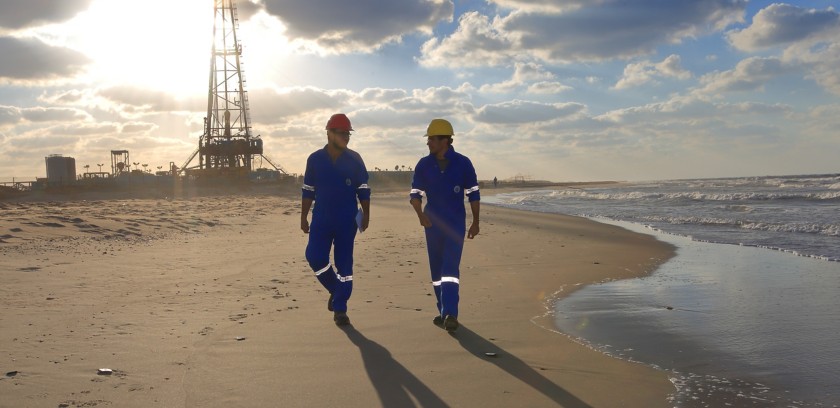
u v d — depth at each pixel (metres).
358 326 5.15
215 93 61.66
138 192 48.41
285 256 10.02
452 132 5.23
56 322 5.13
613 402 3.37
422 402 3.35
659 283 7.61
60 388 3.52
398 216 22.55
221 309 5.79
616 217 21.14
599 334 4.97
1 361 4.00
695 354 4.37
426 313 5.71
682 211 23.27
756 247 11.44
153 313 5.57
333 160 5.35
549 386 3.63
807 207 23.42
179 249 10.93
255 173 63.56
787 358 4.25
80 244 11.06
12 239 11.02
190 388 3.55
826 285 7.20
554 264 9.49
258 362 4.07
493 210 27.22
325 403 3.33
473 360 4.16
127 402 3.31
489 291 7.05
